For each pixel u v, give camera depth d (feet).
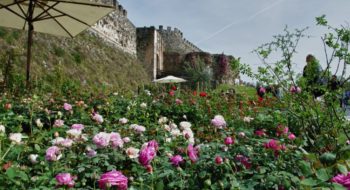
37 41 66.95
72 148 8.70
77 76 73.26
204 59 162.09
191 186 6.97
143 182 7.09
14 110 14.06
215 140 10.50
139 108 17.03
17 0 21.17
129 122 14.38
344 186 5.03
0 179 6.20
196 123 16.83
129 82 104.99
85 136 9.36
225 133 11.69
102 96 18.57
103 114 16.03
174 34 184.14
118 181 5.25
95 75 82.84
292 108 11.64
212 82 128.67
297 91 11.28
